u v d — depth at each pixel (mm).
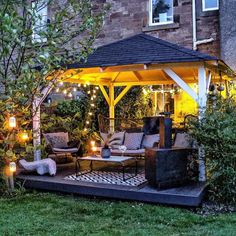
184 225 4688
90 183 6375
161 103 11703
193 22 10086
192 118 6234
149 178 6039
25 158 7836
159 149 5902
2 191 6430
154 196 5605
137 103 11922
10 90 5586
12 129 6215
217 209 5391
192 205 5316
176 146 6898
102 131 10234
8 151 6086
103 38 11297
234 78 8758
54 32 5988
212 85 7898
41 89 6480
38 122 7227
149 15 10734
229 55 9383
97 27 6934
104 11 8453
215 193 5637
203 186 5922
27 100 6168
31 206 5664
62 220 4949
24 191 6531
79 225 4723
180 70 7812
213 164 5559
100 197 6141
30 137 6605
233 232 4379
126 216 5098
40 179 6766
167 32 10461
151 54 6688
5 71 5891
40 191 6723
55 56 5770
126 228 4594
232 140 5457
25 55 6020
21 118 6414
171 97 11500
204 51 9992
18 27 5332
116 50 7328
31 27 5848
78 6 6727
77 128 9797
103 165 8539
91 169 7594
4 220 4953
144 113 11766
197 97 6156
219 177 5559
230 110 5961
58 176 7090
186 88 6289
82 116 11477
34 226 4703
